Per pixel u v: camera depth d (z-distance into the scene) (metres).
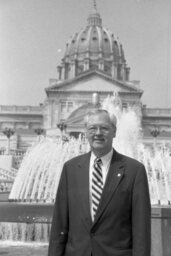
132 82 29.55
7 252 6.51
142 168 2.98
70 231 2.98
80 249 2.86
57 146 17.05
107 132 3.00
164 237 6.29
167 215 7.24
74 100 32.06
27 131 31.52
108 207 2.87
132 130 19.80
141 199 2.87
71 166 3.10
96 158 3.04
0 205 7.62
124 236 2.87
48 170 16.28
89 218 2.89
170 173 16.16
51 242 3.02
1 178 27.39
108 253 2.80
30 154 16.75
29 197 15.77
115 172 2.96
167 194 15.50
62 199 3.06
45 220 7.43
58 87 31.31
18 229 7.55
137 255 2.75
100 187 2.94
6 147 31.61
